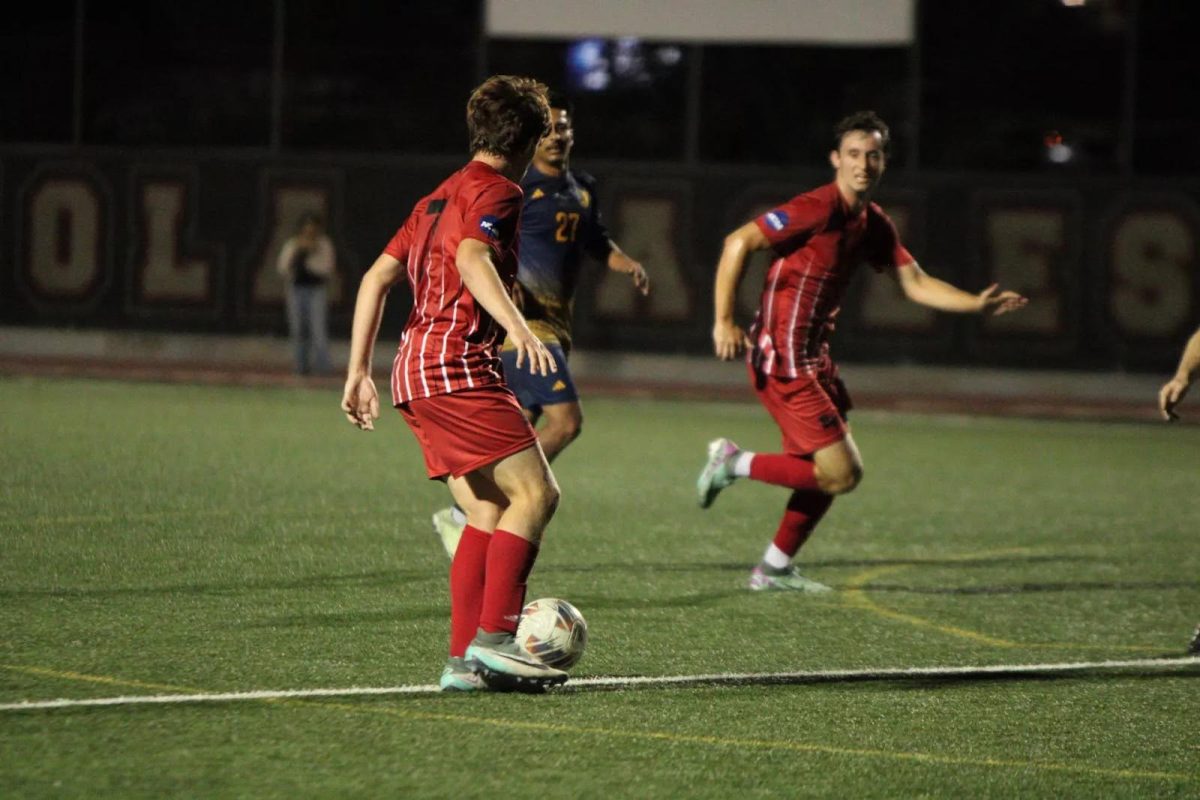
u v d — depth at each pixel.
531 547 17.44
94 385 60.00
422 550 27.12
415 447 42.88
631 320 70.00
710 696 18.05
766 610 23.53
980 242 68.44
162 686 17.48
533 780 14.61
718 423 54.84
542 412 27.38
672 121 69.69
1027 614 24.06
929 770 15.48
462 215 16.78
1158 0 67.44
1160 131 67.88
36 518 28.67
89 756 14.82
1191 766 15.94
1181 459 48.25
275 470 36.78
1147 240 67.75
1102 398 68.12
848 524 33.28
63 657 18.67
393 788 14.23
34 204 72.75
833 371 25.53
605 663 19.58
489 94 17.14
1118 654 21.30
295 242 65.81
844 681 19.08
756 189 69.38
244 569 24.81
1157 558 29.80
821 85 68.94
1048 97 68.12
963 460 46.34
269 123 71.75
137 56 72.06
